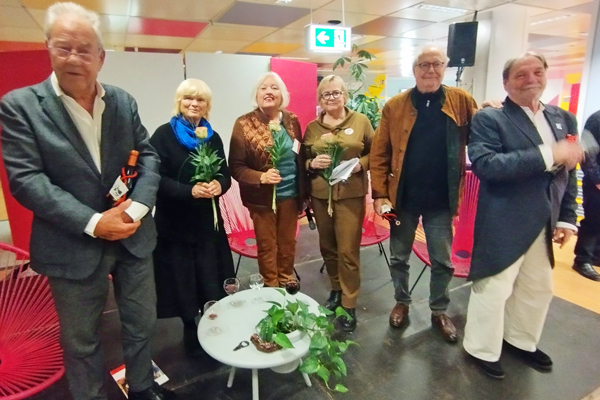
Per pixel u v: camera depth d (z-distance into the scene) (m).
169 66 3.57
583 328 2.43
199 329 1.75
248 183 2.27
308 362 1.53
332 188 2.26
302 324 1.69
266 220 2.40
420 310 2.65
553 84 12.16
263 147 2.28
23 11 4.93
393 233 2.36
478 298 1.98
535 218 1.80
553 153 1.66
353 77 4.65
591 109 3.83
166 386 1.95
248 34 6.66
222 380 2.00
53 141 1.31
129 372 1.71
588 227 3.07
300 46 7.88
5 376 1.60
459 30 4.33
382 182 2.26
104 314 2.63
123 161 1.49
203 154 1.91
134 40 7.03
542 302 1.97
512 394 1.88
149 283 1.65
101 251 1.45
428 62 1.94
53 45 1.23
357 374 2.04
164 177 1.94
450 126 2.04
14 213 3.12
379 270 3.33
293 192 2.42
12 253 1.93
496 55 5.58
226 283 2.02
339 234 2.32
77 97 1.36
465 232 2.82
